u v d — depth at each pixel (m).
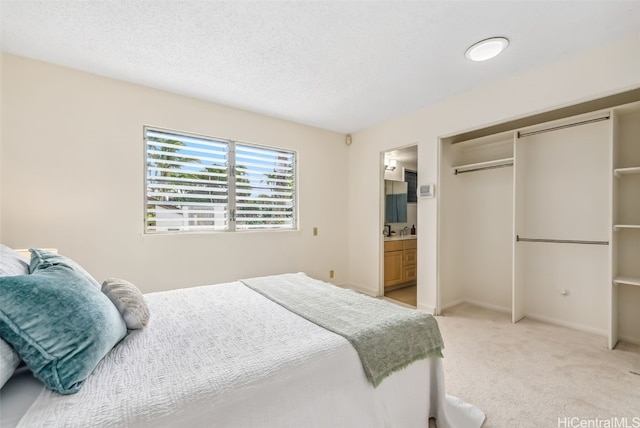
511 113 2.53
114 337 1.06
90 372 0.89
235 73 2.45
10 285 0.85
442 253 3.25
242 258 3.29
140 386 0.86
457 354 2.18
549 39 1.99
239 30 1.87
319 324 1.36
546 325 2.79
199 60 2.24
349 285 4.30
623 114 2.34
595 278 2.59
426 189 3.22
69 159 2.37
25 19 1.76
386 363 1.24
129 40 1.98
